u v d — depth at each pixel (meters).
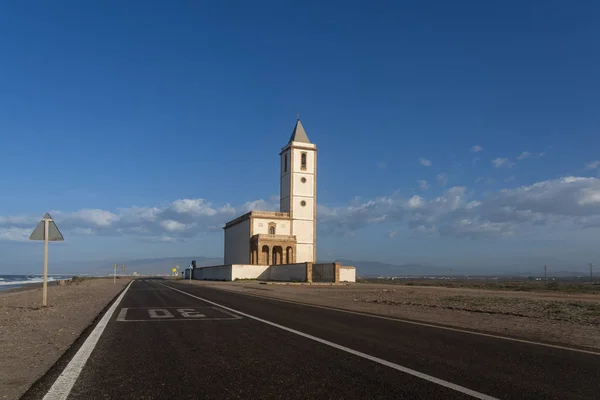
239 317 18.22
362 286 60.56
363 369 8.59
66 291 46.03
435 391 7.07
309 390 7.13
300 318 17.89
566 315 20.45
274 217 93.81
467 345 11.46
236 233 104.56
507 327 15.59
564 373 8.38
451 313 20.97
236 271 85.38
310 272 70.50
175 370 8.59
